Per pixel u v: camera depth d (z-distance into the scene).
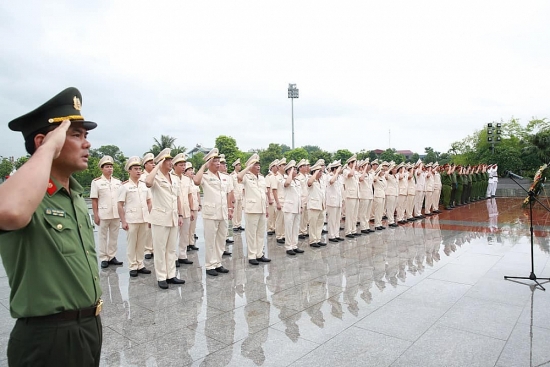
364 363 3.49
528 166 30.89
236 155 41.56
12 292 1.83
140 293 5.66
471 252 7.96
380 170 11.42
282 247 9.14
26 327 1.79
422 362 3.50
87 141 2.08
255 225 7.38
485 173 20.31
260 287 5.87
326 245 9.15
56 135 1.70
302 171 10.64
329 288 5.77
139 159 7.11
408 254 7.93
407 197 13.03
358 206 10.42
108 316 4.73
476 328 4.24
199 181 6.64
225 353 3.72
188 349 3.82
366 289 5.69
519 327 4.25
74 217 2.00
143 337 4.11
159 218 5.93
